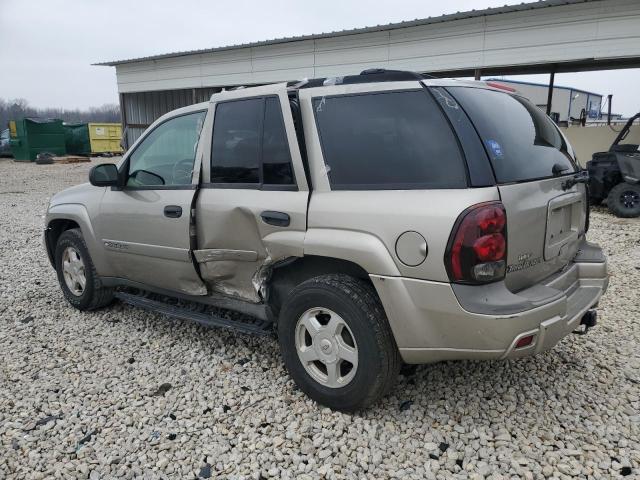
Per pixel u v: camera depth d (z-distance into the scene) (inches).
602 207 415.5
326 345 118.0
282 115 124.9
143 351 156.6
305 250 118.3
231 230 133.7
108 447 111.6
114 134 1230.3
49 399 130.6
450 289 99.6
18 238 331.0
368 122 114.9
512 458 104.0
